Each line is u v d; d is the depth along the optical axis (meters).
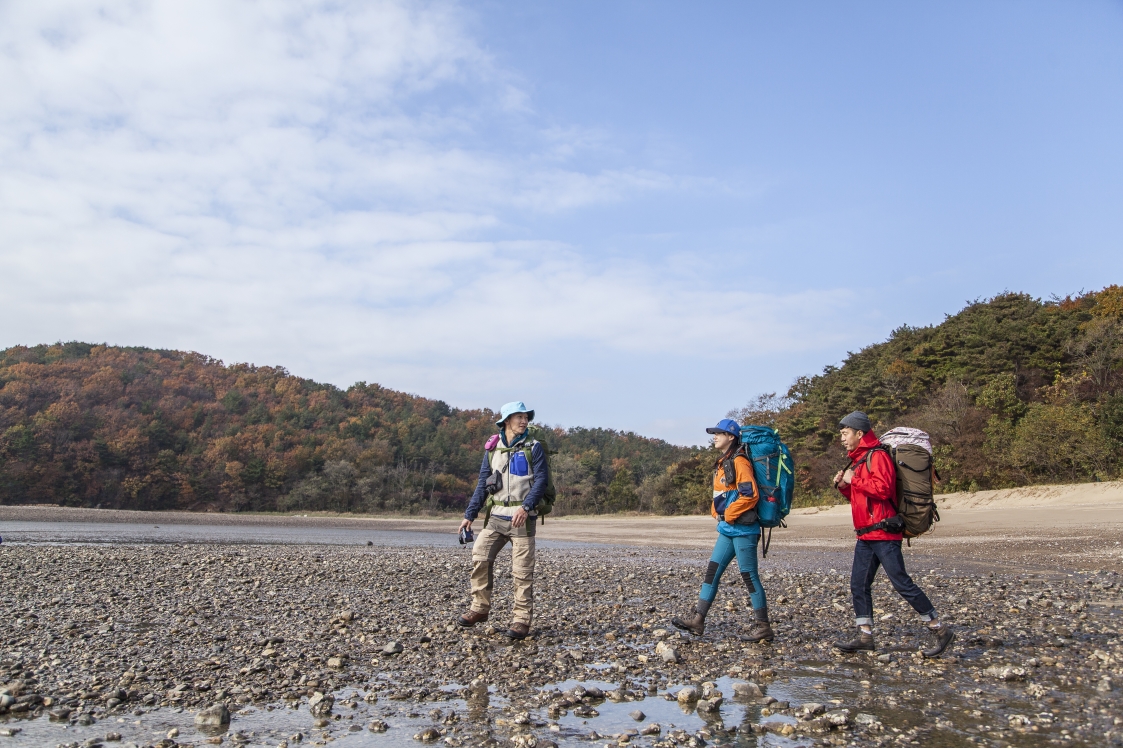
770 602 8.50
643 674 5.12
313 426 136.00
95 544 21.97
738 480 6.04
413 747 3.65
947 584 9.99
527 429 6.64
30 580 10.32
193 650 5.79
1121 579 10.27
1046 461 33.91
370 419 142.12
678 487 74.25
